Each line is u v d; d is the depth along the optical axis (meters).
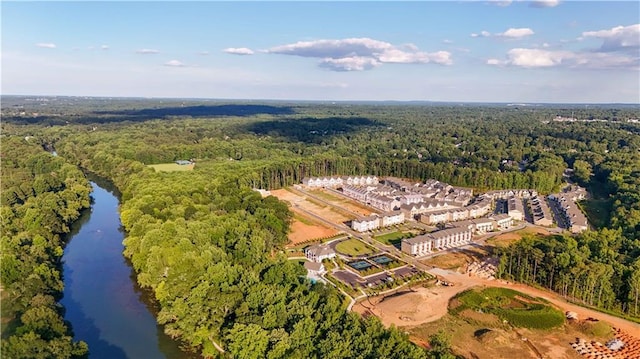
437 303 186.38
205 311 155.88
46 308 149.12
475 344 157.88
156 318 175.88
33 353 127.44
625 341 160.88
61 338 138.62
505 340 159.12
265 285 164.88
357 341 132.88
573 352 154.00
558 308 183.50
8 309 149.38
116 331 166.38
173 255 180.50
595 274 185.00
